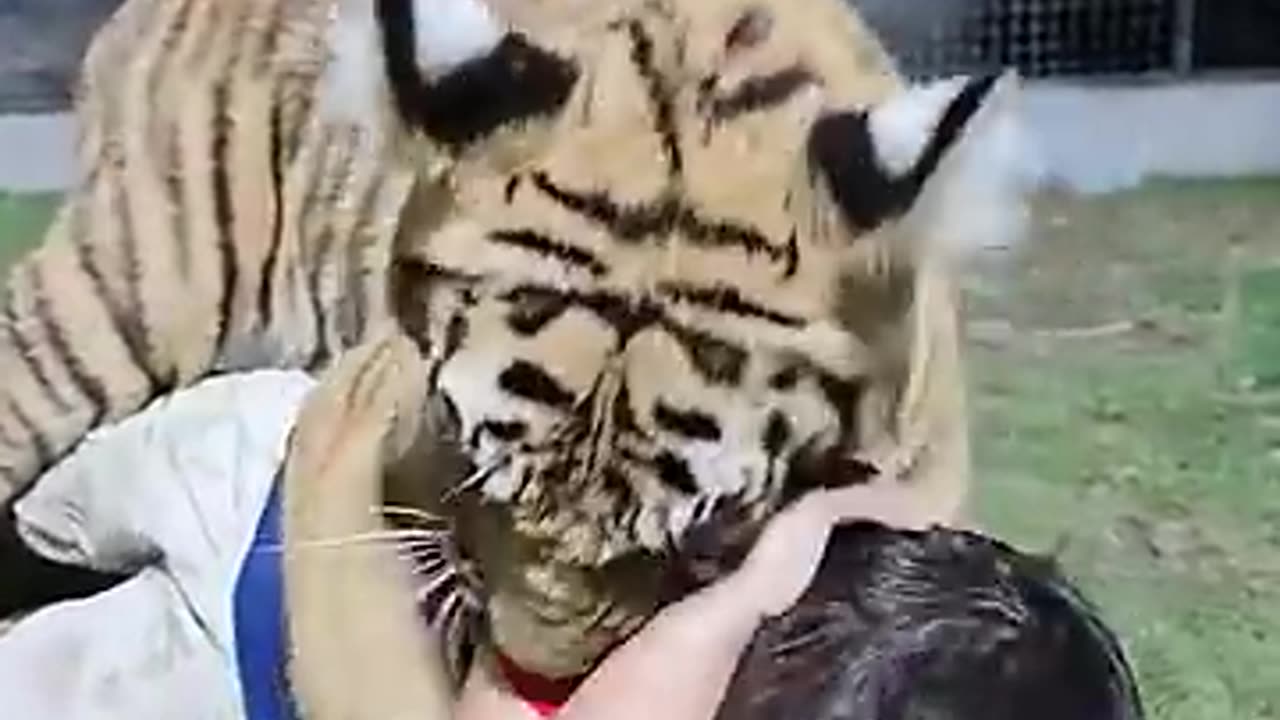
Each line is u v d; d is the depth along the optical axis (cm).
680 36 147
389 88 143
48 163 371
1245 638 269
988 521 292
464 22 142
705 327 136
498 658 144
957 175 140
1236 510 300
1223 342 352
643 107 142
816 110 144
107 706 150
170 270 211
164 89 210
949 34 405
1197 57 420
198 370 216
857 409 141
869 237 139
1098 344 348
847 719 128
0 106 375
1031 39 411
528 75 141
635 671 136
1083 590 254
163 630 154
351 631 141
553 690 143
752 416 136
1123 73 418
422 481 144
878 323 141
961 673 129
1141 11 414
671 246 137
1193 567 284
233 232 206
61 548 182
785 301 138
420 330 140
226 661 150
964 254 144
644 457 134
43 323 220
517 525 137
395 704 139
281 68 201
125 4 219
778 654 134
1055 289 368
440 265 139
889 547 138
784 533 139
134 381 220
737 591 137
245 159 204
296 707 141
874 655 130
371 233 186
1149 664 262
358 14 147
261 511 153
